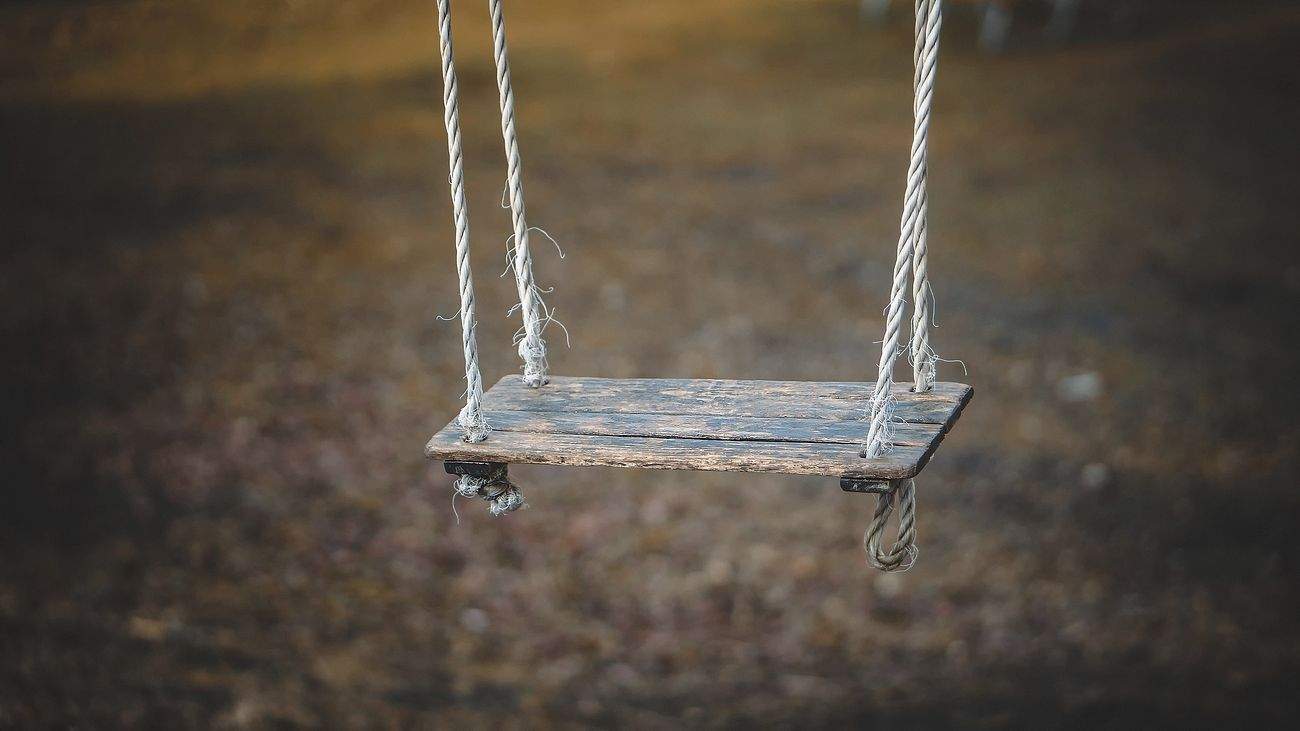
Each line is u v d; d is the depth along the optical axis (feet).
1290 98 119.55
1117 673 50.11
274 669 48.47
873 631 53.26
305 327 76.59
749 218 96.73
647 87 131.85
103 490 59.31
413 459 63.87
